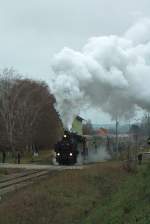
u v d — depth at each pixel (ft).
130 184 103.24
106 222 66.90
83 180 135.44
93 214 80.94
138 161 176.45
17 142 291.58
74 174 147.02
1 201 104.12
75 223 83.05
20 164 216.54
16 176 157.58
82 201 104.47
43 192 111.34
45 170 175.63
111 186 130.31
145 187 76.33
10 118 290.76
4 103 293.64
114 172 154.81
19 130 297.33
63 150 206.90
